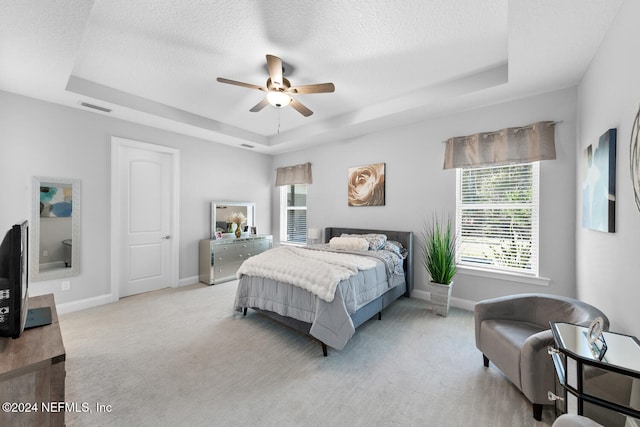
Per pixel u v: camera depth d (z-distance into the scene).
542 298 2.00
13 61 2.29
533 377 1.54
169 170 4.29
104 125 3.50
